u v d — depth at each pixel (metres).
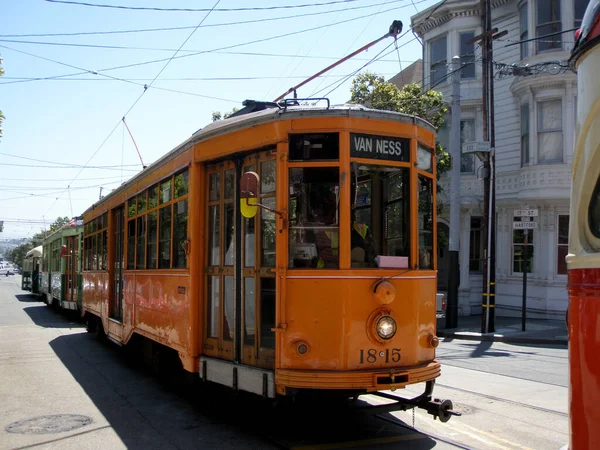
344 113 5.57
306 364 5.42
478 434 6.19
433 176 6.26
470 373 9.90
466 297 21.33
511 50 20.45
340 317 5.39
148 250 9.05
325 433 6.22
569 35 18.38
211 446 5.84
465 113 21.75
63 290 20.62
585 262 2.88
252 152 6.16
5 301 30.98
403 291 5.63
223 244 6.59
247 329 6.09
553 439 6.02
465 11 21.61
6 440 6.08
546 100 18.75
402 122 5.80
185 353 7.02
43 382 9.20
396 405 5.92
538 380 9.22
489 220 15.92
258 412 7.15
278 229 5.59
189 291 6.93
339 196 5.50
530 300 19.53
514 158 20.30
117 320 11.29
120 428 6.53
